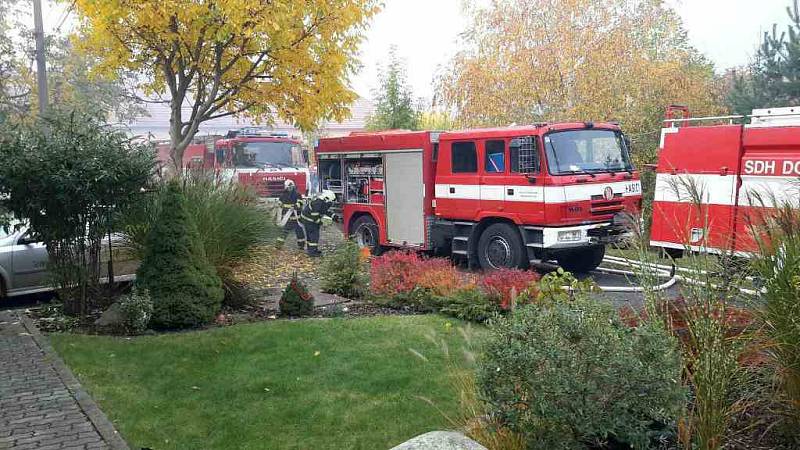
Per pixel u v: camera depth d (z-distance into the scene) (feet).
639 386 10.89
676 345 11.71
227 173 35.60
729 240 13.52
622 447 11.94
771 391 12.47
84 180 26.25
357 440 15.61
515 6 59.11
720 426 11.18
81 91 84.79
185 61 44.11
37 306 31.78
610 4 59.47
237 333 24.68
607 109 56.44
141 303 25.30
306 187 68.44
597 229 36.94
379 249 48.67
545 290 23.94
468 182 40.75
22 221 28.19
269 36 40.52
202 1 38.93
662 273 17.57
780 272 12.16
